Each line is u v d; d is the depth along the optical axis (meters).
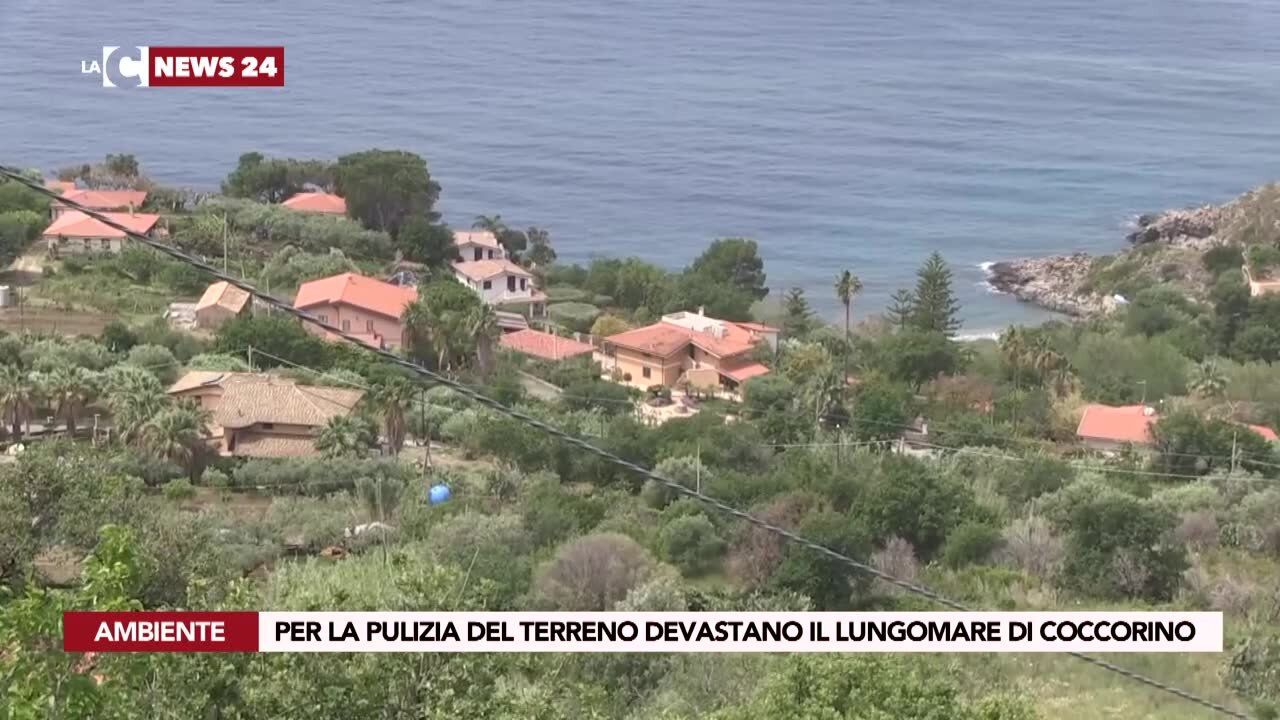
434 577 21.05
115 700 17.08
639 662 34.12
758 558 50.16
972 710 24.80
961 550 54.25
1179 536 56.47
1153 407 88.31
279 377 77.12
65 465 42.69
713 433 68.62
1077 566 52.56
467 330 88.69
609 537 46.22
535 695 20.12
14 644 16.52
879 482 58.16
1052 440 81.44
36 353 78.19
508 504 58.22
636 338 96.44
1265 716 38.50
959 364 96.19
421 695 19.77
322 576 41.12
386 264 119.56
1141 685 40.19
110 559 18.02
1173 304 121.75
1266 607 50.09
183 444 62.16
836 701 24.47
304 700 19.22
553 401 84.06
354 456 65.50
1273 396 94.00
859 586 49.41
